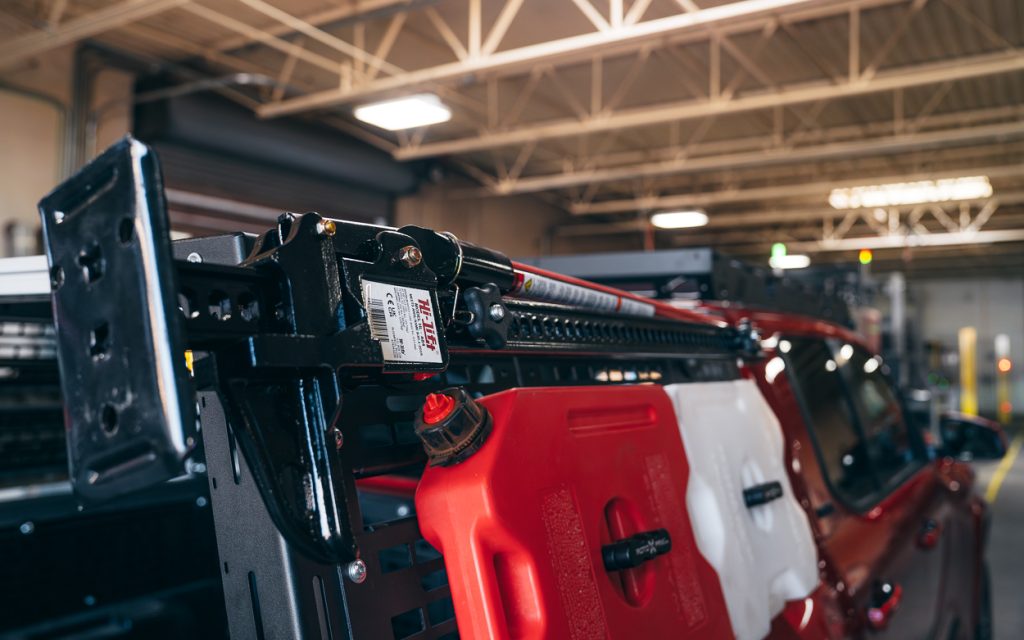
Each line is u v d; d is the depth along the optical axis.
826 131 13.48
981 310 28.97
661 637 0.93
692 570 1.03
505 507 0.77
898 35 8.73
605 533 0.90
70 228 0.61
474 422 0.78
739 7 6.61
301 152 10.72
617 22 7.04
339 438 0.79
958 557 2.82
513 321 0.98
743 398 1.45
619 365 1.20
